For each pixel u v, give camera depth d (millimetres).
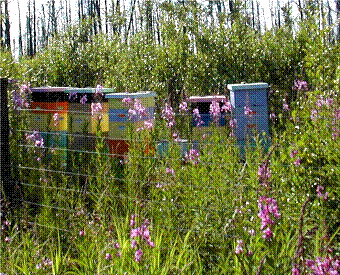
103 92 9055
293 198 4988
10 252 4711
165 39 16172
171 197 5453
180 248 4406
